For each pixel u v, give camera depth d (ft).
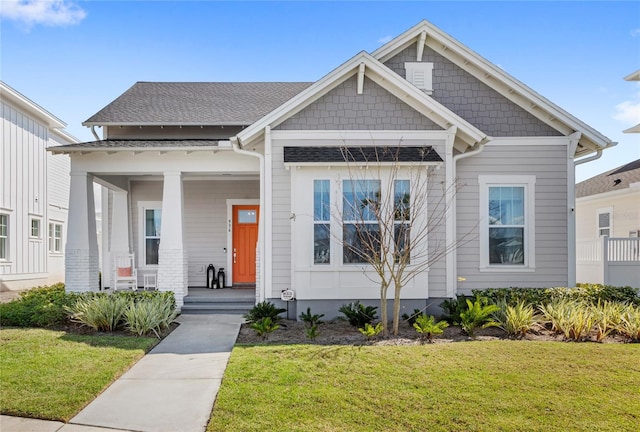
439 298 32.37
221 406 15.85
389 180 30.76
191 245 47.21
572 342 24.59
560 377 18.56
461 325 27.09
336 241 31.48
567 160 35.86
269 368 19.90
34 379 18.44
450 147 32.68
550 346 23.34
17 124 56.39
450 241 32.37
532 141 35.86
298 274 31.40
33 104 57.06
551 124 36.19
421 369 19.56
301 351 22.63
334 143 32.94
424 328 24.93
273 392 17.07
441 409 15.49
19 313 29.19
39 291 40.86
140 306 28.02
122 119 43.57
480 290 33.22
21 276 56.75
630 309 28.32
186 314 35.53
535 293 31.94
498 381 18.06
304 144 32.96
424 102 31.99
